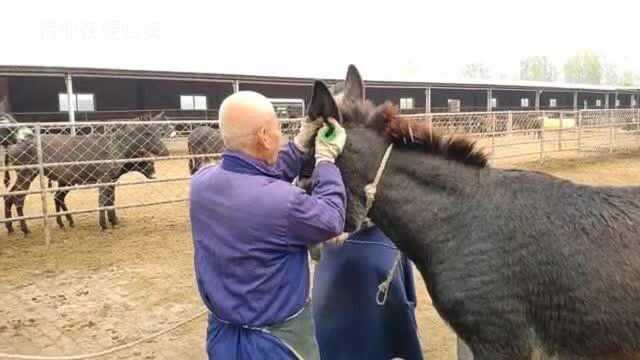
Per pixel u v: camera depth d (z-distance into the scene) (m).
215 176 2.23
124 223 9.62
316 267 3.41
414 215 2.53
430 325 5.11
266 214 2.13
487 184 2.47
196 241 2.31
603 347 2.23
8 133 10.98
